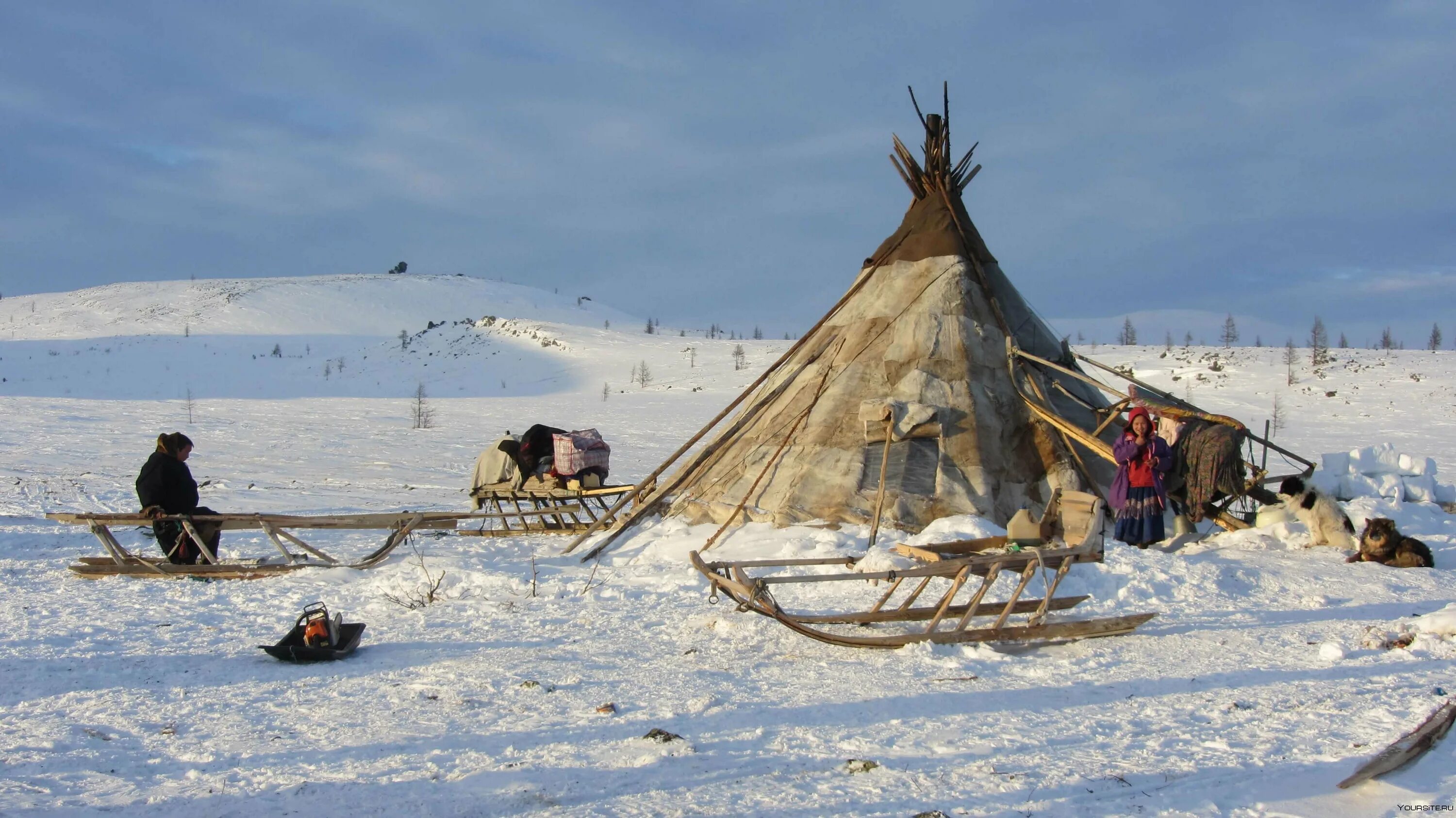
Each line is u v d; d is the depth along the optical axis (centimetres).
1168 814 436
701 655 733
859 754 517
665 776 486
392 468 3094
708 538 1159
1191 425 1184
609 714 590
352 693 649
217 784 486
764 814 439
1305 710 582
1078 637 765
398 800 461
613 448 3844
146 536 1439
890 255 1448
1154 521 1123
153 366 11725
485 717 590
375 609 919
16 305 18312
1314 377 6925
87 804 461
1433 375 6681
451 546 1297
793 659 721
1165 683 646
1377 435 4456
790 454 1263
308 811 450
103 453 3228
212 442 3797
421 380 10488
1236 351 8794
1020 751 518
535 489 1401
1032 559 755
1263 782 470
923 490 1175
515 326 12812
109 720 595
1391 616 838
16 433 3800
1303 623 812
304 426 4703
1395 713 570
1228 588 927
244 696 645
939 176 1462
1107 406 1396
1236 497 1265
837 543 1077
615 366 10412
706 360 10319
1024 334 1404
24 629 855
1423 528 1255
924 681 655
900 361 1312
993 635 744
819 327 1443
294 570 1111
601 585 990
